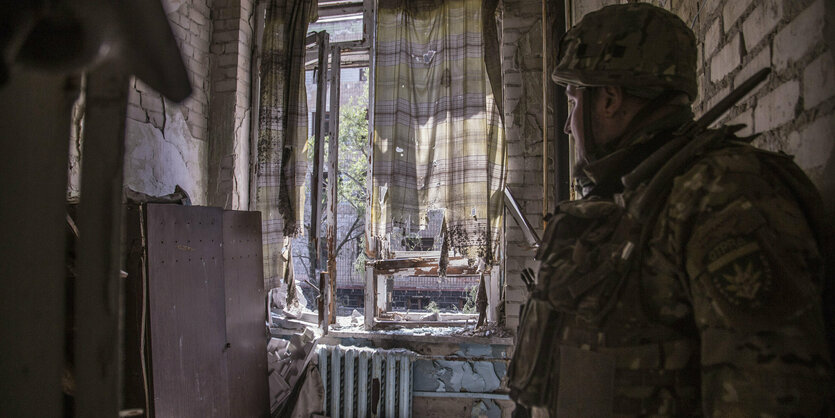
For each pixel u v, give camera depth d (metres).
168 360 2.19
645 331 0.63
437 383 3.22
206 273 2.50
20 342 0.25
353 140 7.49
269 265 3.57
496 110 3.25
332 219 3.59
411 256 3.64
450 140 3.29
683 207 0.59
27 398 0.25
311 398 3.21
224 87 3.63
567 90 0.86
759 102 0.98
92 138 0.25
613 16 0.78
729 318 0.51
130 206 2.11
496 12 3.39
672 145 0.68
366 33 3.64
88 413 0.26
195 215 2.45
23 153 0.24
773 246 0.51
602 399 0.63
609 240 0.68
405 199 3.35
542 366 0.72
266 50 3.68
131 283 2.07
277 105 3.64
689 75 0.74
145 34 0.25
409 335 3.27
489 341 3.16
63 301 0.26
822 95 0.72
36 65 0.24
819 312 0.51
